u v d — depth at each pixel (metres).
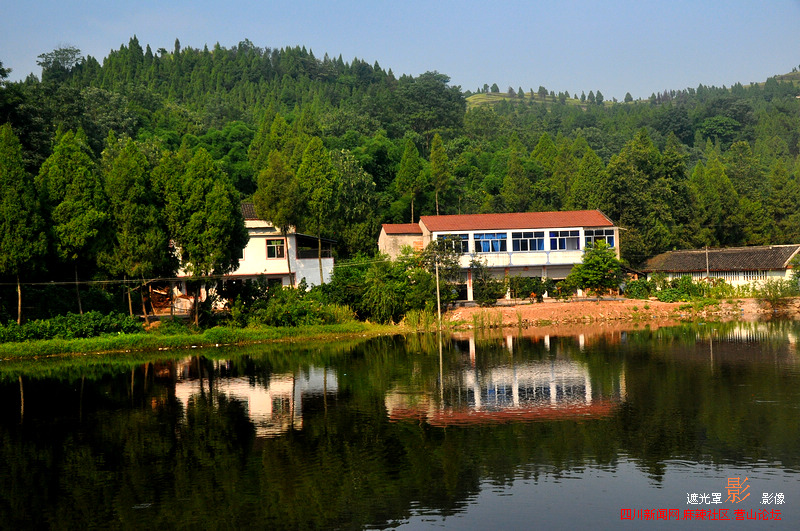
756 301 62.19
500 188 97.88
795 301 61.59
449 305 59.06
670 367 35.31
